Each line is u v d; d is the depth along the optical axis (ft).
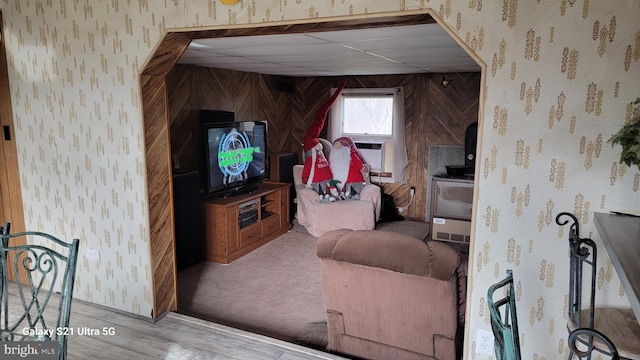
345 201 17.15
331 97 18.90
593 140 6.03
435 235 16.47
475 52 6.38
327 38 8.96
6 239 6.05
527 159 6.39
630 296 4.04
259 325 10.22
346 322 8.40
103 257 10.02
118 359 8.13
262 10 7.44
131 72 8.80
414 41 9.32
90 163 9.69
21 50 9.93
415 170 19.34
